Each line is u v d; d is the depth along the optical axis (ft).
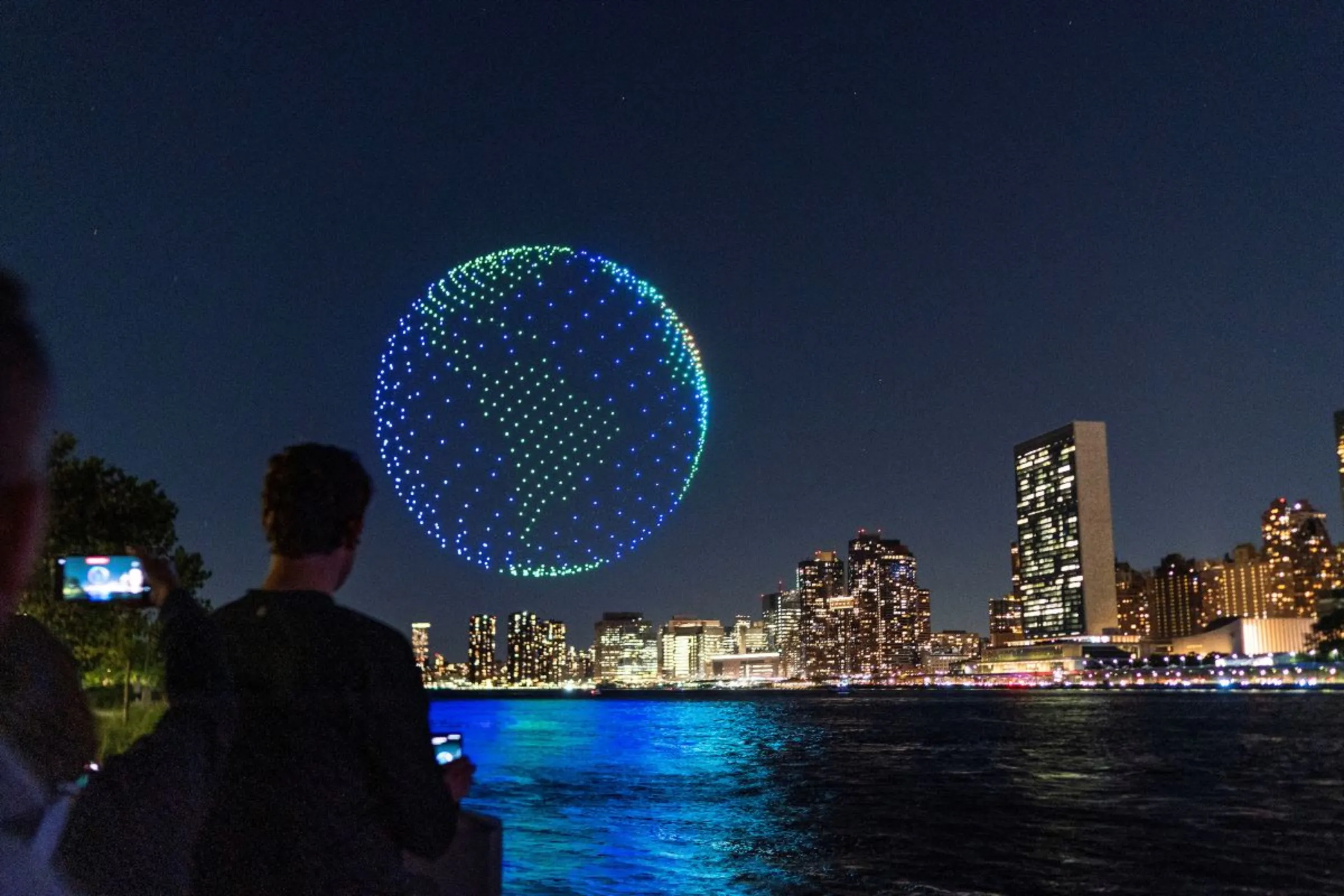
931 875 69.41
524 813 104.83
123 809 4.14
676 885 62.39
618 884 62.34
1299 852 81.56
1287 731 308.40
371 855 7.73
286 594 8.05
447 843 8.31
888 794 131.85
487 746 250.98
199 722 4.99
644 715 558.15
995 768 179.01
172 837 4.36
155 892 4.17
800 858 75.25
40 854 2.77
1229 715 455.22
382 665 7.91
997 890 64.28
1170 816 107.04
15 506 2.53
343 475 8.47
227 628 7.75
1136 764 188.55
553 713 593.01
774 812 107.86
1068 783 149.89
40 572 2.65
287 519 8.20
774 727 381.60
